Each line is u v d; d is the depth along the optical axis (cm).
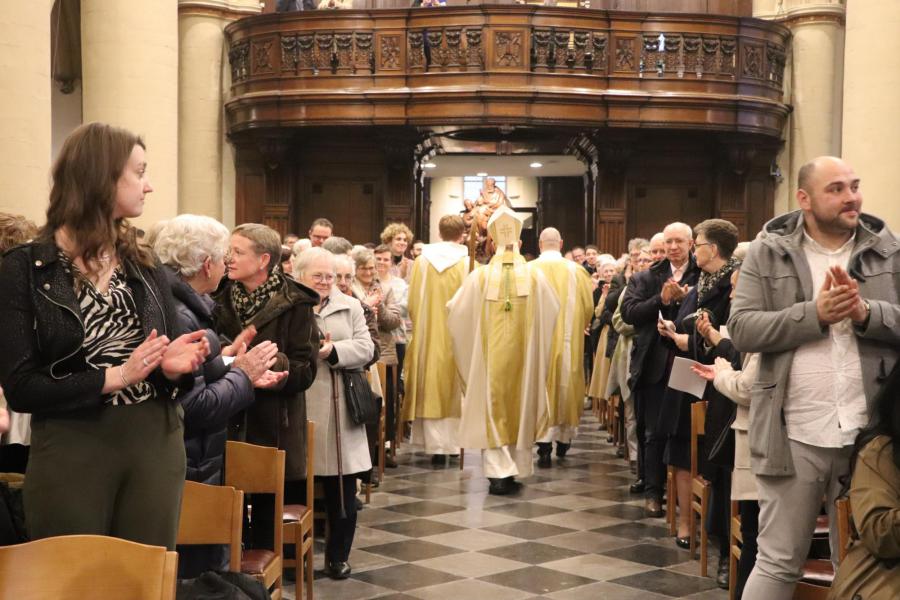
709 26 1493
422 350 909
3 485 317
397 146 1591
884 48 1010
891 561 295
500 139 1695
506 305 792
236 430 464
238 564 351
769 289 372
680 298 620
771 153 1650
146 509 282
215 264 380
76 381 268
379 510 720
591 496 775
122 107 1162
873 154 1018
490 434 784
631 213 1677
